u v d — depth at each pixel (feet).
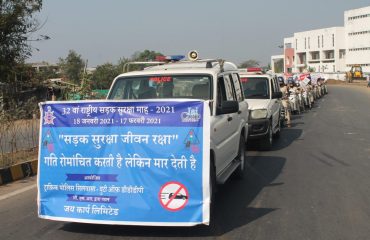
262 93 46.01
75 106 18.70
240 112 28.37
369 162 34.17
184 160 17.78
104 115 18.45
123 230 19.34
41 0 73.41
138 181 18.07
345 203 23.17
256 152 40.73
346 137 48.73
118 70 116.06
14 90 54.65
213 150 20.61
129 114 18.22
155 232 18.98
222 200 24.14
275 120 46.85
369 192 25.35
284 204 23.18
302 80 136.87
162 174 17.92
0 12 70.54
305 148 42.16
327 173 30.63
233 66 30.60
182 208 17.76
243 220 20.57
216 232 18.93
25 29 73.61
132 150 18.15
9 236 19.12
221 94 24.11
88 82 53.16
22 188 27.99
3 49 72.28
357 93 168.25
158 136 17.98
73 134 18.72
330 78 363.15
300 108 89.15
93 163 18.45
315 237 18.22
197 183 17.69
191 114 17.79
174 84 23.31
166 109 17.95
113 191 18.25
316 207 22.54
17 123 39.40
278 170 32.12
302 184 27.58
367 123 62.85
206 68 24.25
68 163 18.71
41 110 19.11
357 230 19.01
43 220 21.25
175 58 28.99
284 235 18.49
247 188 26.84
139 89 23.58
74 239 18.51
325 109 93.76
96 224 20.25
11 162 32.60
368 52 363.35
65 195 18.72
